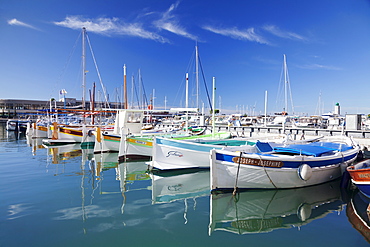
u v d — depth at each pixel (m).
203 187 10.63
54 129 26.73
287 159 9.36
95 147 20.16
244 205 8.33
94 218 7.17
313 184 10.21
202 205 8.38
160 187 10.59
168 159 13.18
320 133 21.53
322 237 6.10
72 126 29.69
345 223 6.93
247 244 5.77
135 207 8.13
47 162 16.27
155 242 5.83
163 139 13.23
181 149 13.20
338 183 10.96
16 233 6.19
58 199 8.81
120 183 11.17
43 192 9.59
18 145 25.81
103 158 18.06
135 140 17.03
